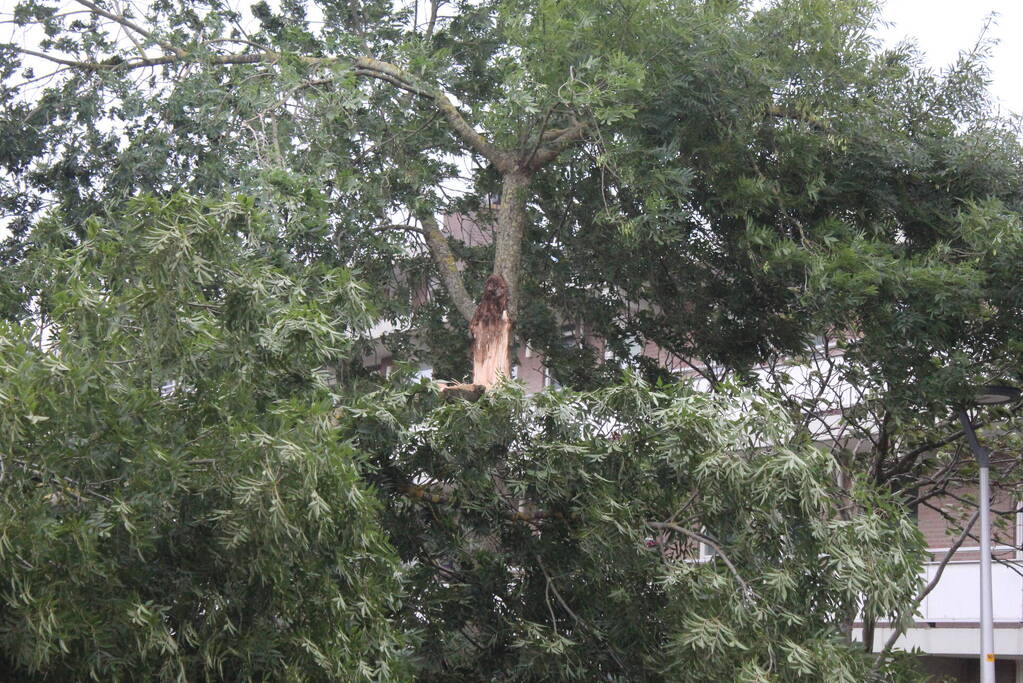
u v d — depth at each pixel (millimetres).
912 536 12195
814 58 17422
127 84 17172
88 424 8367
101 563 8219
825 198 17438
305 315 9750
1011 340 16719
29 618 7832
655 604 12711
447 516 13539
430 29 19562
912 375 16875
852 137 17422
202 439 9133
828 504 11992
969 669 24328
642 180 16531
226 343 9586
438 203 18516
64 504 8453
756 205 17156
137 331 9555
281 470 8688
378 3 19578
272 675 9250
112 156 17609
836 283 16125
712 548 12562
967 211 17438
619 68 15617
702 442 12219
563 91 15711
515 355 20078
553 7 15703
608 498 12375
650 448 12758
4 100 17781
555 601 13586
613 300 20781
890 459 21109
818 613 11844
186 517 9031
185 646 9227
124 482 8586
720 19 16719
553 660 12555
